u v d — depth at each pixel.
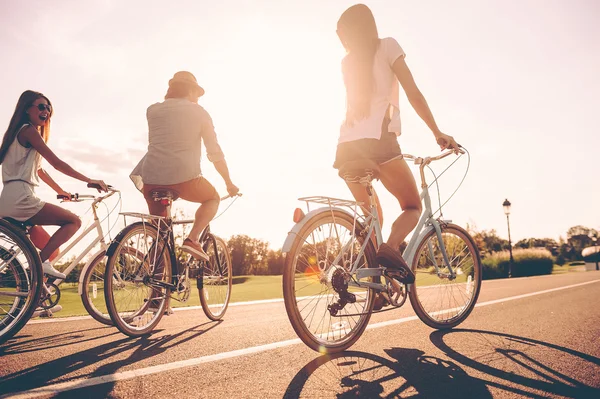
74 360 2.09
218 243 3.73
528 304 3.92
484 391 1.63
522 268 20.53
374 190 2.71
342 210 2.40
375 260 2.53
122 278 2.78
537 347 2.30
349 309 2.53
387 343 2.44
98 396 1.57
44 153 2.82
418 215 2.62
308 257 2.22
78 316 3.60
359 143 2.45
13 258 2.46
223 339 2.59
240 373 1.87
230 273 3.81
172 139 3.11
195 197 3.26
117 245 2.70
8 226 2.45
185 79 3.36
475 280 3.15
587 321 3.03
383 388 1.67
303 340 2.15
